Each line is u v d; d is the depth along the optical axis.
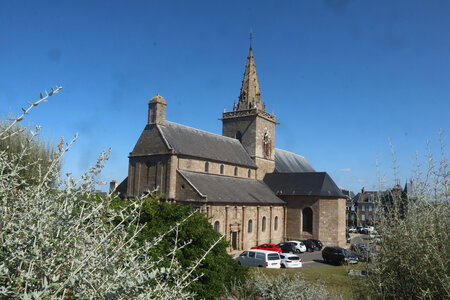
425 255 6.58
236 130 58.59
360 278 8.95
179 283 5.82
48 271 4.15
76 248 4.70
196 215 15.22
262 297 12.41
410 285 7.26
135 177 42.91
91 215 5.47
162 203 15.52
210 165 46.12
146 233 14.02
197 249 14.02
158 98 42.75
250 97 58.25
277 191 53.62
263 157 57.81
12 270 4.28
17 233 4.20
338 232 48.88
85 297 4.25
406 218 7.78
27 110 4.78
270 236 48.56
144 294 4.73
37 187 5.07
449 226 7.18
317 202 50.50
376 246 8.32
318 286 12.64
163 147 40.97
